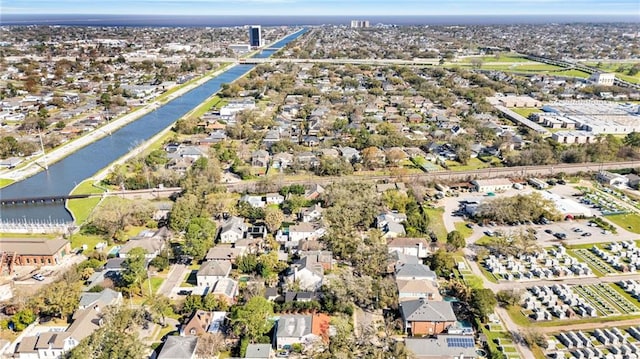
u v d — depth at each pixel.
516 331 113.44
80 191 194.38
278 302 121.75
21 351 102.75
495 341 109.88
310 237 153.00
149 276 133.00
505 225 169.50
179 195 185.50
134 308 115.25
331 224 157.12
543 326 115.56
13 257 137.38
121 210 161.38
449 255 138.88
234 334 109.25
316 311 118.69
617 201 190.00
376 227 163.62
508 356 104.75
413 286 123.06
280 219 159.50
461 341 105.88
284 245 149.75
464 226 168.62
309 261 132.12
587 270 138.38
